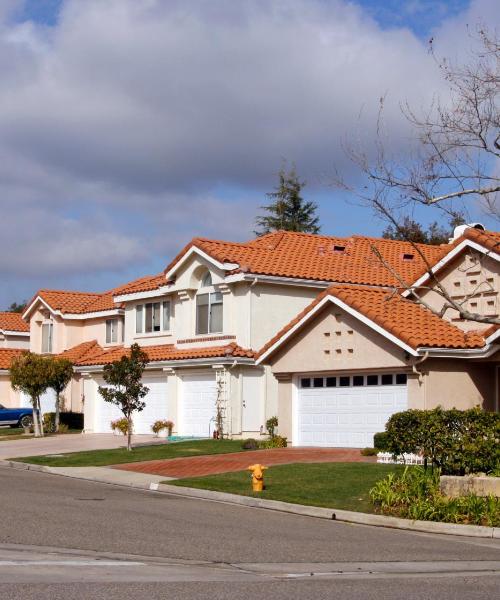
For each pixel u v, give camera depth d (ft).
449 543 51.42
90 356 150.92
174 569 38.81
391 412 91.40
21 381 133.39
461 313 64.69
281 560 42.73
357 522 59.52
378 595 34.22
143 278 153.89
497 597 34.63
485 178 64.13
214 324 123.03
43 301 171.12
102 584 33.96
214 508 63.62
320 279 120.78
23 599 30.40
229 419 115.85
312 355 98.27
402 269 129.59
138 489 75.51
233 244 124.26
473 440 64.03
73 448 111.45
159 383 130.62
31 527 48.96
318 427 99.25
